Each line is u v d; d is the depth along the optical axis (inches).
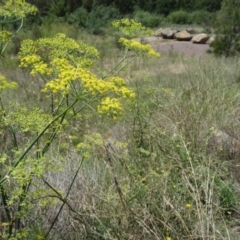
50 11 997.8
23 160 108.9
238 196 165.6
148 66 476.1
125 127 207.5
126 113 214.1
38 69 107.3
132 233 127.1
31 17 730.2
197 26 1144.8
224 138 201.9
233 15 571.5
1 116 118.6
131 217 128.3
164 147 173.8
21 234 112.4
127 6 1255.5
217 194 157.6
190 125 197.9
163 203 137.6
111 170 125.1
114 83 111.5
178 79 382.3
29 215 132.8
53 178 149.9
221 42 564.1
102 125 217.5
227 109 230.1
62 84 98.3
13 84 120.8
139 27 139.2
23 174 102.6
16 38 595.5
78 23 921.5
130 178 144.9
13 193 109.7
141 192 139.3
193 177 149.2
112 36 786.2
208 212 137.3
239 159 192.5
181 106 224.8
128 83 305.7
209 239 126.8
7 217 118.1
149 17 1202.6
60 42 118.8
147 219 132.6
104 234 124.6
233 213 159.6
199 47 820.6
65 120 112.1
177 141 180.5
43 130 107.1
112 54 589.9
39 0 1084.5
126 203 125.1
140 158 163.6
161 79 393.4
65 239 130.8
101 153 175.8
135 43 133.9
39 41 119.5
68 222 132.7
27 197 115.9
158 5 1277.1
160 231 127.9
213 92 244.4
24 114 117.0
